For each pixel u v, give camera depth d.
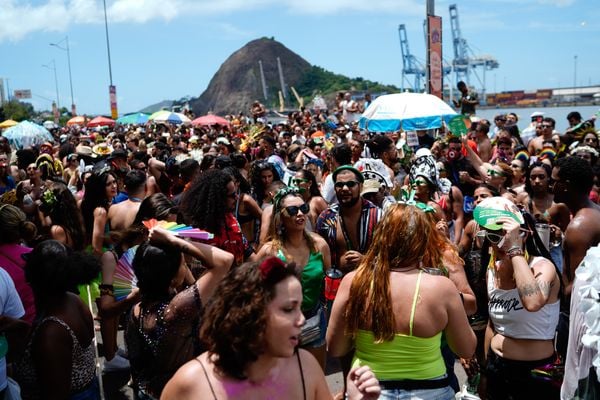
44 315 3.12
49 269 3.07
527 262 3.49
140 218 4.56
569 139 10.44
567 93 92.38
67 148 13.34
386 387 2.84
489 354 3.70
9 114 74.12
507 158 9.44
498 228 3.35
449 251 3.75
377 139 8.23
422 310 2.80
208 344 2.05
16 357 3.68
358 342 2.96
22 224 4.25
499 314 3.54
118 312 3.90
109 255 4.14
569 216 5.22
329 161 8.54
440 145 9.56
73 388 3.15
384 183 5.67
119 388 5.18
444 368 2.94
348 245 4.79
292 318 2.00
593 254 2.56
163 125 23.20
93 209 6.07
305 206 4.31
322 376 2.23
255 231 6.00
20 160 10.45
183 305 2.81
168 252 2.91
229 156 8.02
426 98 9.07
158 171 8.41
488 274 3.69
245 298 1.97
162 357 2.81
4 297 3.59
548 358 3.45
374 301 2.86
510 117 14.04
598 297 2.45
